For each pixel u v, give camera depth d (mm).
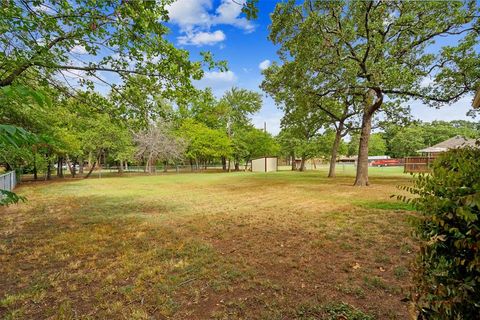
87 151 20922
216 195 9812
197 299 2523
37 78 4211
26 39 3506
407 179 15469
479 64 9141
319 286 2734
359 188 11180
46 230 5070
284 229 4957
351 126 16750
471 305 1257
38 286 2793
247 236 4570
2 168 14398
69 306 2400
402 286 2668
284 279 2914
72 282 2889
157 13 3742
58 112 11961
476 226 1215
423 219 1594
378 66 9055
